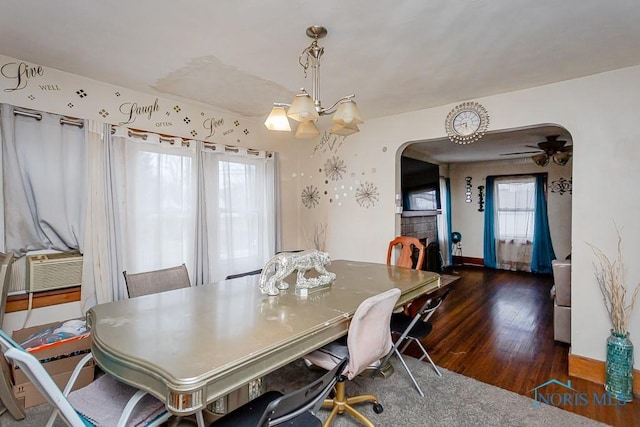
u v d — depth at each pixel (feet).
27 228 7.77
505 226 22.81
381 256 12.09
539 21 5.78
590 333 8.19
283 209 14.12
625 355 7.36
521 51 6.91
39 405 6.81
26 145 7.73
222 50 7.00
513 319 12.57
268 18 5.76
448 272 21.71
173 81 8.85
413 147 17.83
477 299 15.33
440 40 6.47
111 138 9.02
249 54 7.17
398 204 11.88
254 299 6.39
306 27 6.05
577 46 6.69
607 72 7.93
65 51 7.18
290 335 4.58
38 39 6.65
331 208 13.64
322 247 13.91
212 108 11.28
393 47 6.77
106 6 5.47
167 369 3.60
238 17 5.75
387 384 7.86
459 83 8.70
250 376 3.97
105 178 8.87
